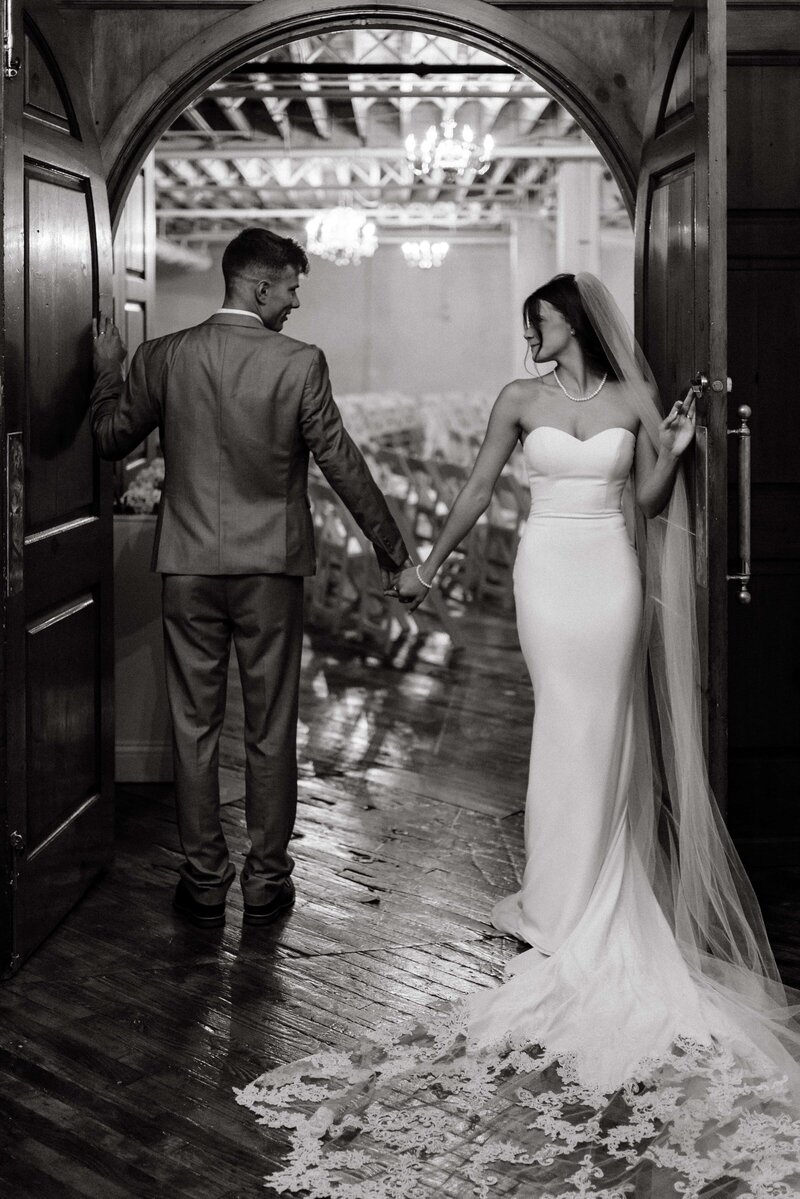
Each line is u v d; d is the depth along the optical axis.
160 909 3.66
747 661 4.15
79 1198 2.28
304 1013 3.01
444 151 8.31
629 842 3.36
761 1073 2.72
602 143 4.12
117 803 4.66
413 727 5.89
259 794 3.53
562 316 3.26
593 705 3.24
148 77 4.04
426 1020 2.97
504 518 11.07
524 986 3.04
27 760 3.24
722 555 3.12
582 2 4.04
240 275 3.46
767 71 4.03
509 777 5.08
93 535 3.74
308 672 7.15
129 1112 2.57
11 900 3.15
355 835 4.35
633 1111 2.57
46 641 3.37
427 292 19.86
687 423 3.18
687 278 3.31
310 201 14.35
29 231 3.20
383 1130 2.50
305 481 3.53
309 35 4.10
